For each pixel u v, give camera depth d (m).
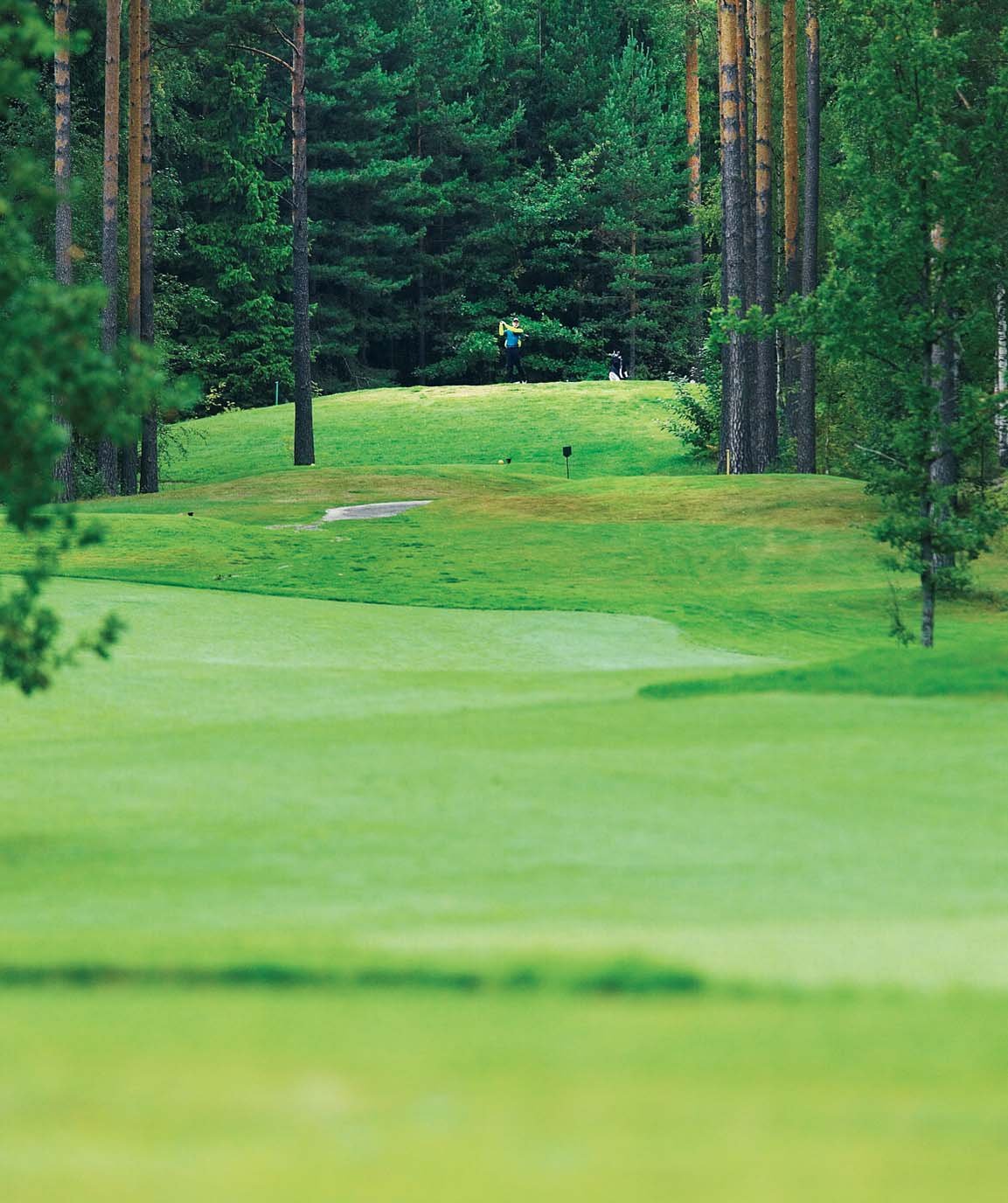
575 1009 20.59
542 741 53.53
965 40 91.88
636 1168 13.79
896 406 149.12
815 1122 15.24
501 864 35.34
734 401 180.25
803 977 22.80
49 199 46.28
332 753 52.47
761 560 133.88
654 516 152.50
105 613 99.31
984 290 129.00
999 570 132.12
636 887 32.41
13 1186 13.39
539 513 155.88
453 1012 20.34
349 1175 13.59
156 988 22.27
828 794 43.50
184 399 44.56
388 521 151.75
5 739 60.75
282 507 164.12
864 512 150.12
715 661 93.31
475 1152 14.23
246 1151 14.27
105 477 190.00
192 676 77.06
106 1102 15.96
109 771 49.72
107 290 43.72
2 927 28.56
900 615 114.81
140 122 189.38
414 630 100.31
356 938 26.20
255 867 35.38
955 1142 14.61
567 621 106.75
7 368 42.44
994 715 56.91
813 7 154.88
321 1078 16.91
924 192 89.94
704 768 47.78
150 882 33.75
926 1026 19.50
